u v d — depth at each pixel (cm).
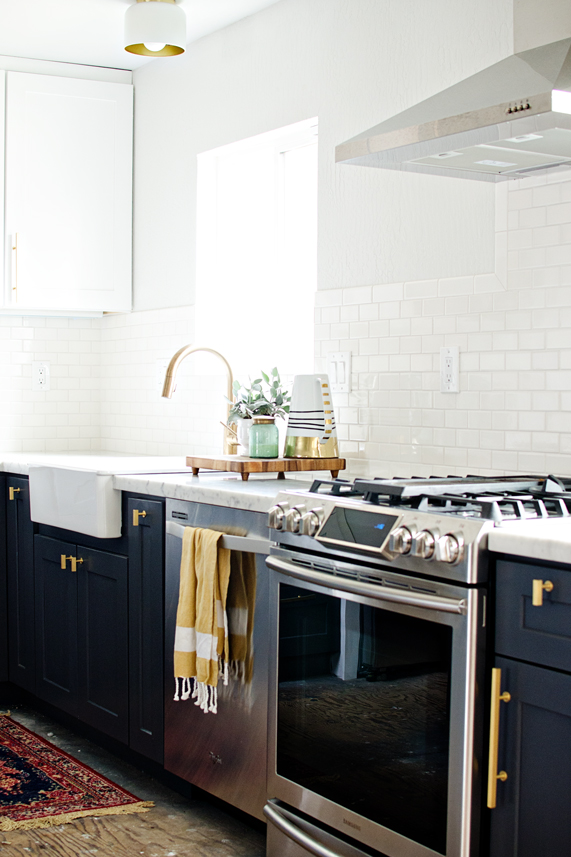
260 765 236
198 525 257
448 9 263
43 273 392
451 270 263
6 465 351
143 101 404
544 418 237
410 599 182
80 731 327
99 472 291
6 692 363
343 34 300
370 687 196
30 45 377
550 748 164
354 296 296
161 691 274
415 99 275
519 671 169
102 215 404
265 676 234
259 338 371
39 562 336
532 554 163
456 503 200
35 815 260
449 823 175
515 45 234
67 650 321
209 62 363
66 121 394
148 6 321
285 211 354
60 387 436
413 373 274
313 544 212
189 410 381
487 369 252
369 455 290
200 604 245
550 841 163
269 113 333
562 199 232
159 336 398
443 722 178
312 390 286
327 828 212
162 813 264
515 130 193
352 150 224
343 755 204
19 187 386
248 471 273
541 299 238
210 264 379
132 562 286
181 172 382
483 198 253
